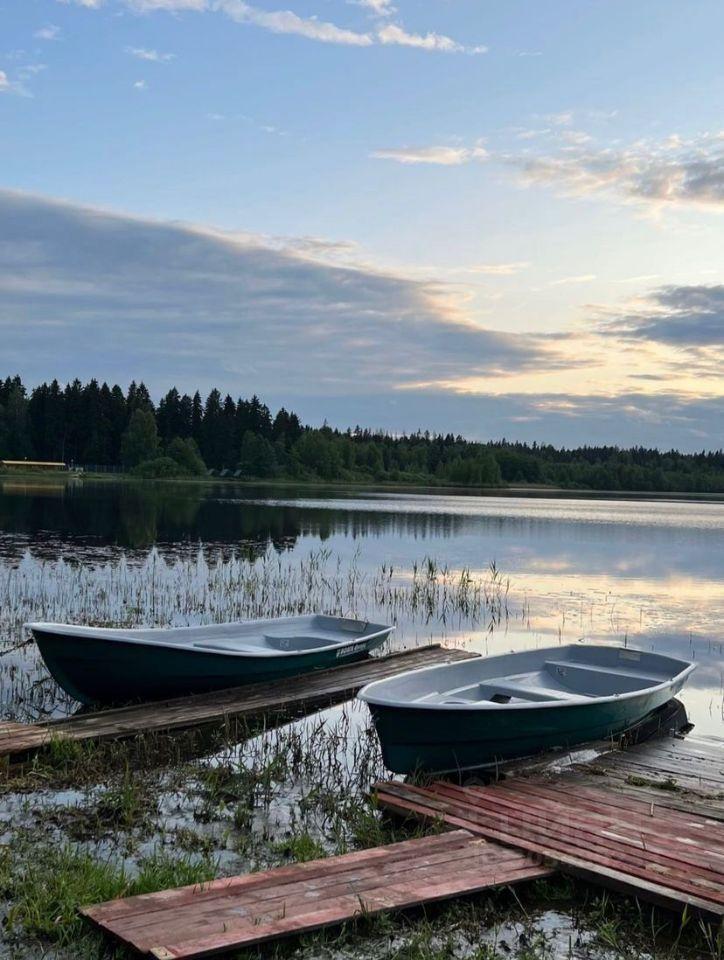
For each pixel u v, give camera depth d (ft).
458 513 161.79
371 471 402.52
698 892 17.52
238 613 54.85
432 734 24.73
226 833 21.43
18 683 36.35
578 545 107.24
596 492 434.71
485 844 19.80
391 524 128.57
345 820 22.53
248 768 26.53
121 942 15.02
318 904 16.51
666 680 32.40
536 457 508.53
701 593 69.15
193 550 86.69
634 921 17.39
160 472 307.58
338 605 59.57
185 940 14.88
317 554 86.53
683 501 312.71
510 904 17.94
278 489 263.29
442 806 22.31
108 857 19.62
